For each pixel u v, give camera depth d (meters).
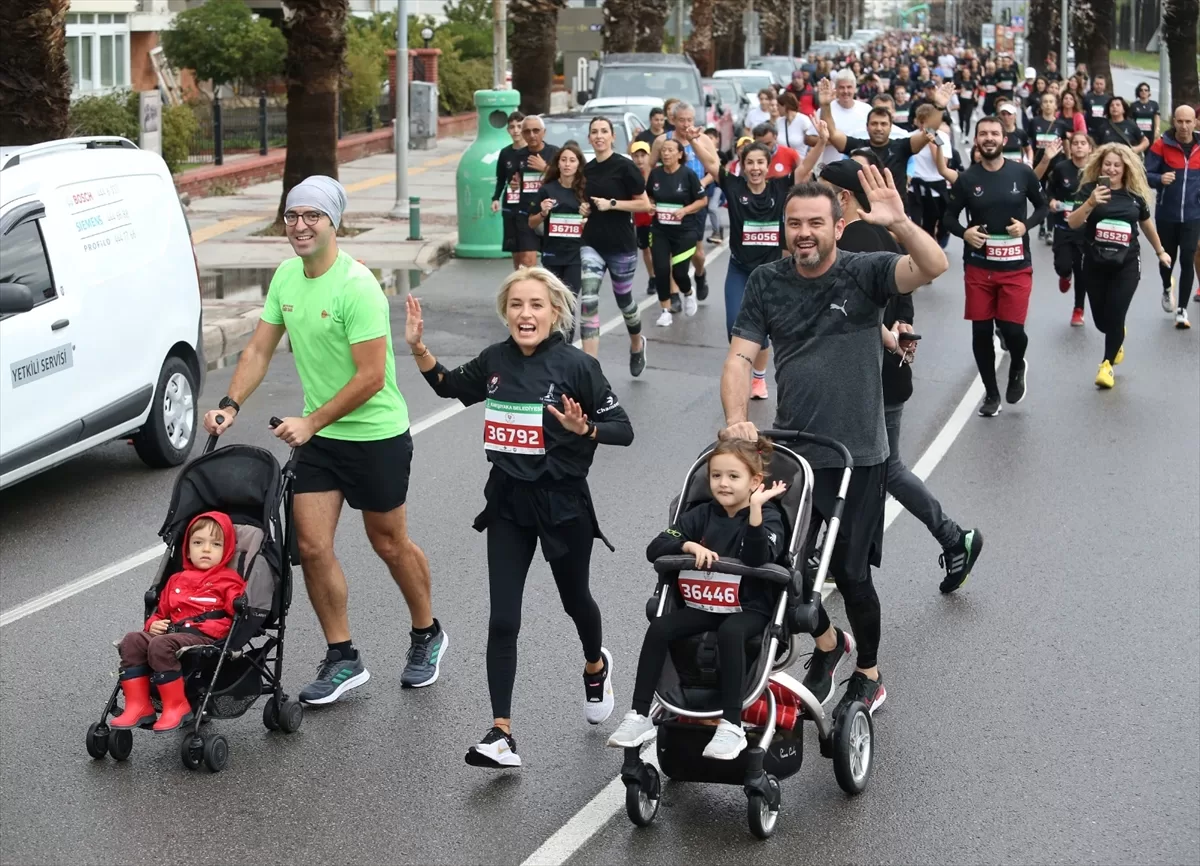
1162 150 15.91
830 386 5.96
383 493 6.54
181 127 28.55
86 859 5.27
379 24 46.28
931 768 6.02
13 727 6.43
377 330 6.36
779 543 5.43
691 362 14.50
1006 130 18.41
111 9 35.25
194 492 6.32
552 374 5.91
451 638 7.48
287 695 6.42
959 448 11.26
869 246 7.79
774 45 94.19
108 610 7.95
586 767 6.04
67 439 9.72
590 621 6.20
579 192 13.37
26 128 14.44
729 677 5.25
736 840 5.42
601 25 48.84
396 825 5.54
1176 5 41.16
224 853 5.32
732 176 12.67
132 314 10.48
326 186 6.38
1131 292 13.05
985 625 7.65
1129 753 6.16
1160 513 9.58
